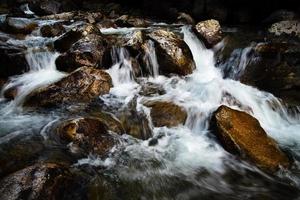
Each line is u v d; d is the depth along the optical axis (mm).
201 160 2320
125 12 6539
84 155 2221
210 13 5570
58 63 3467
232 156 2330
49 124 2576
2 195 1670
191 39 4129
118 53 3475
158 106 2877
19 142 2352
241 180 2148
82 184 1975
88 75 3043
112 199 1908
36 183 1732
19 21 4359
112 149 2332
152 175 2143
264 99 3209
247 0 5320
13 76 3336
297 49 3789
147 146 2455
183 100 3014
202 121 2709
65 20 5270
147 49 3438
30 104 2857
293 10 4918
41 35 4199
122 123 2637
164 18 6105
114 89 3215
